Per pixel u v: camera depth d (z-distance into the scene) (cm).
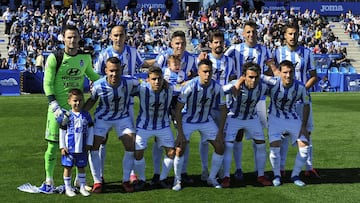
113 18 3123
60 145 628
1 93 2216
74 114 626
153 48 2822
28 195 634
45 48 2608
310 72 741
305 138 693
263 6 3625
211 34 734
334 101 1895
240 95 678
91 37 2856
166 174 674
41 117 1379
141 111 667
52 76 635
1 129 1170
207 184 691
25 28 2784
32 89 2289
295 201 610
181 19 3559
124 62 707
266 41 2942
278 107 699
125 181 656
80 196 631
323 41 3178
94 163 651
